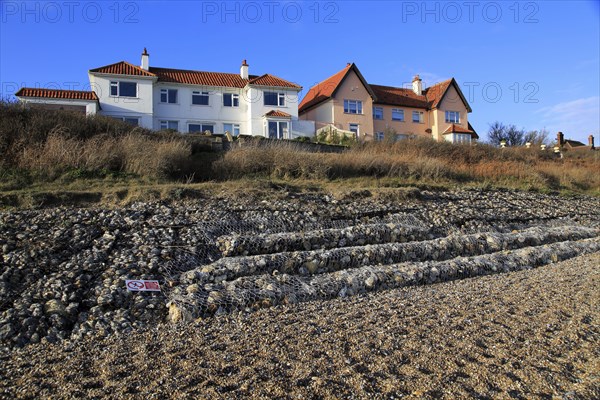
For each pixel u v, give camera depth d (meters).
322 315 7.66
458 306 7.92
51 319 7.60
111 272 9.29
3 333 7.08
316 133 40.16
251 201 15.21
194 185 16.20
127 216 12.46
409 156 25.80
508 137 60.66
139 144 19.19
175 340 6.80
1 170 15.87
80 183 16.06
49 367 5.98
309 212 14.96
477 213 17.98
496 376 5.16
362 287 9.53
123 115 36.53
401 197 18.08
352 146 29.31
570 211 21.22
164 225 12.13
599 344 6.11
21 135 18.08
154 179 17.58
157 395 4.88
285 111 40.97
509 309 7.69
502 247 14.16
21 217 11.59
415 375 5.20
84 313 7.98
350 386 4.96
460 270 10.98
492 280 10.42
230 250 11.24
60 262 9.60
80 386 5.25
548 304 7.96
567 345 6.07
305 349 6.02
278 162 20.42
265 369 5.43
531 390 4.87
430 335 6.43
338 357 5.73
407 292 9.35
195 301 8.12
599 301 8.12
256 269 9.95
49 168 16.56
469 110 51.44
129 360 6.03
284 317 7.65
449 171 24.66
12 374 5.84
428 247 12.64
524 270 11.91
